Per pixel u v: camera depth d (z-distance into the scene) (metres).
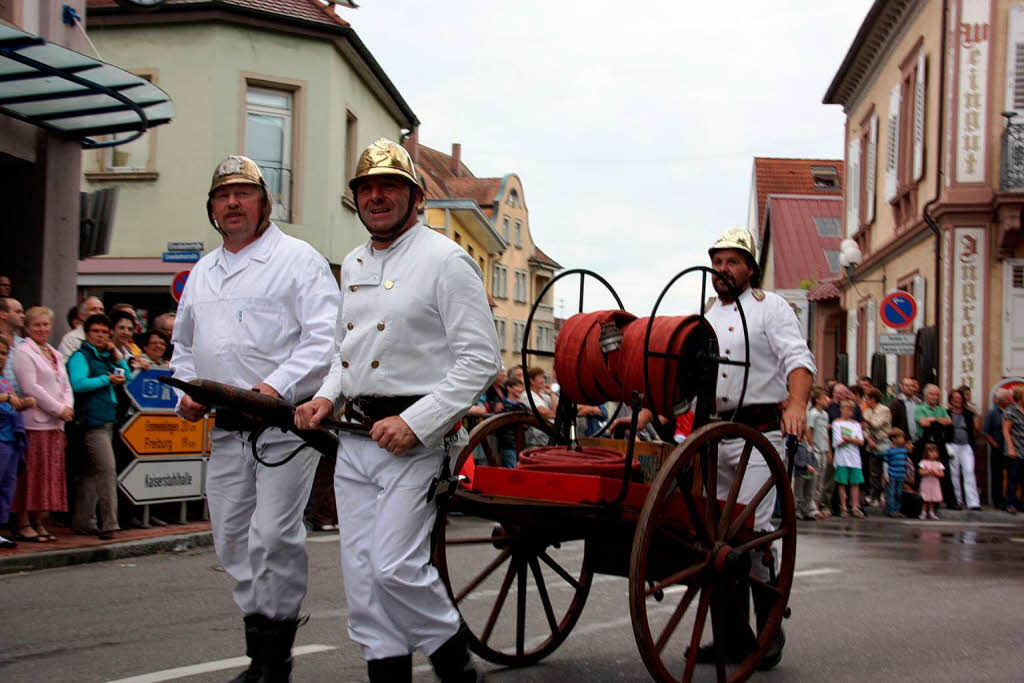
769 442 4.91
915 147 20.28
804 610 6.81
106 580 7.53
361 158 3.86
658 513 4.23
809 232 40.97
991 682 4.96
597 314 4.88
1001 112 17.73
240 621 6.07
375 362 3.81
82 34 12.14
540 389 13.26
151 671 4.89
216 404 3.79
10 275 11.85
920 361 19.19
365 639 3.75
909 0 20.92
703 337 4.64
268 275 4.48
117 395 9.67
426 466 3.75
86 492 9.11
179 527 9.98
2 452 8.23
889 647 5.70
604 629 5.99
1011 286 17.84
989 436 16.12
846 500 15.16
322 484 10.66
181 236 18.88
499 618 6.22
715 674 5.02
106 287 18.97
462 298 3.77
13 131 11.38
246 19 18.98
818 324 34.41
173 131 18.92
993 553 10.27
